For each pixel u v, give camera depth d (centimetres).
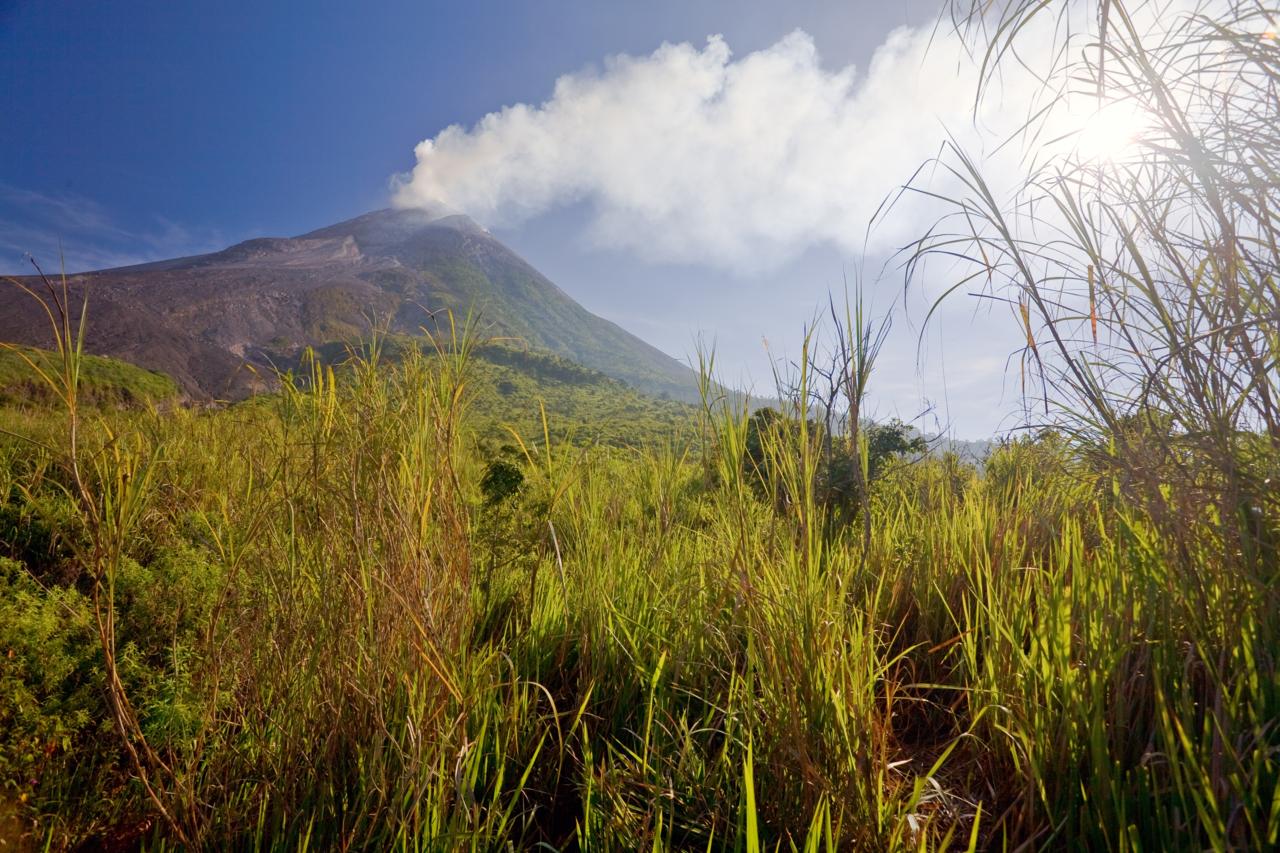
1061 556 216
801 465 198
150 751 166
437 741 177
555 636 274
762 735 184
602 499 350
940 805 182
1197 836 122
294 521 193
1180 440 150
